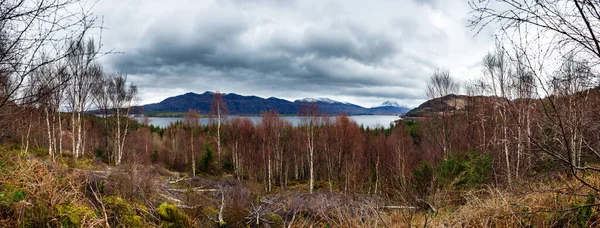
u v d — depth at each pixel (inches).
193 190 489.4
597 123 121.8
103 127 1069.1
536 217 153.7
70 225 154.3
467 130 654.5
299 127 1379.2
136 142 1258.0
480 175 328.8
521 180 234.7
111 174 333.4
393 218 222.7
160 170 689.0
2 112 109.2
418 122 1045.8
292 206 381.4
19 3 89.1
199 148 1376.7
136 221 209.0
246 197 440.1
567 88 107.8
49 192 162.7
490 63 440.8
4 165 181.8
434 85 791.1
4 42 91.5
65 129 1032.8
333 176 1034.7
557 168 191.2
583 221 135.9
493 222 165.3
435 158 641.0
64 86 107.3
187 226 275.6
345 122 968.3
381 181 412.2
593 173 181.2
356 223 226.5
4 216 141.0
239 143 1229.7
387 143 905.5
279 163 1214.9
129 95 970.1
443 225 173.8
